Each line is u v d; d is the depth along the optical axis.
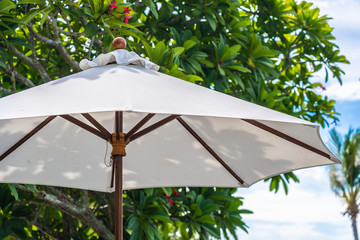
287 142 2.81
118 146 2.66
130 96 1.92
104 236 5.75
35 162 3.29
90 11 4.21
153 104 1.87
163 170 3.42
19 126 3.04
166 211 5.53
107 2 4.16
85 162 3.39
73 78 2.27
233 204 6.05
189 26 6.12
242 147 3.07
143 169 3.42
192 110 1.87
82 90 2.03
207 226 5.69
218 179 3.36
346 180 21.70
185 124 3.19
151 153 3.39
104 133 2.72
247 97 6.29
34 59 5.28
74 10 4.36
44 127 3.20
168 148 3.36
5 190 5.01
